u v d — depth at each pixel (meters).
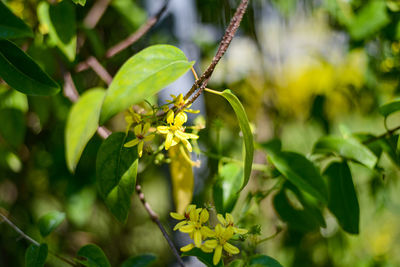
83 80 0.79
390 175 0.88
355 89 0.95
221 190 0.57
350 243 0.99
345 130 0.61
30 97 0.71
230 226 0.49
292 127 1.12
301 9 0.92
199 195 0.68
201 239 0.49
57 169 0.83
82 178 0.82
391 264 1.04
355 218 0.58
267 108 1.04
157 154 0.56
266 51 1.02
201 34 0.84
